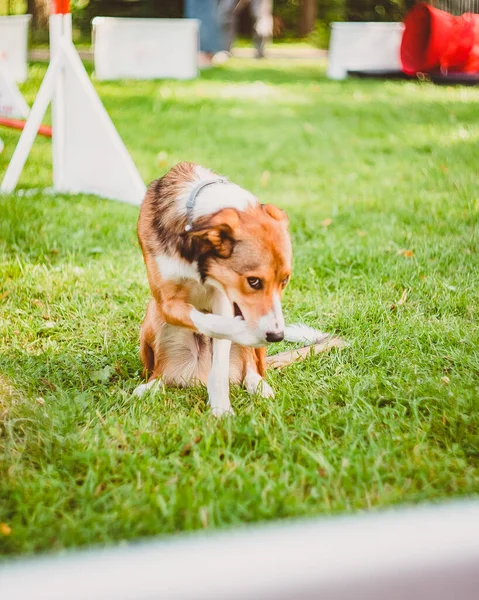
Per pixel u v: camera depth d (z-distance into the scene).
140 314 4.62
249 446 3.10
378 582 1.34
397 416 3.41
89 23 24.02
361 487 2.78
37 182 7.57
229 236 3.10
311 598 1.32
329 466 2.86
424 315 4.67
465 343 4.16
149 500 2.68
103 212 6.50
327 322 4.54
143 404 3.47
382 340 4.17
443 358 4.01
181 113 11.59
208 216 3.21
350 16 26.11
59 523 2.55
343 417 3.30
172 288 3.40
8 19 14.17
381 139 9.97
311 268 5.36
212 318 3.23
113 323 4.52
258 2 20.31
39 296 4.89
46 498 2.72
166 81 15.16
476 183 7.63
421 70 15.88
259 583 1.33
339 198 7.25
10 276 5.14
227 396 3.48
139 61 15.59
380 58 16.78
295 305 4.75
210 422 3.26
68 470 2.94
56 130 7.03
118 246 5.84
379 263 5.43
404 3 25.38
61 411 3.33
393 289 5.03
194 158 8.80
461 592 1.36
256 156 8.98
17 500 2.69
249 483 2.74
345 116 11.53
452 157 8.73
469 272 5.29
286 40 26.89
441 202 6.96
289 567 1.35
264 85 14.82
